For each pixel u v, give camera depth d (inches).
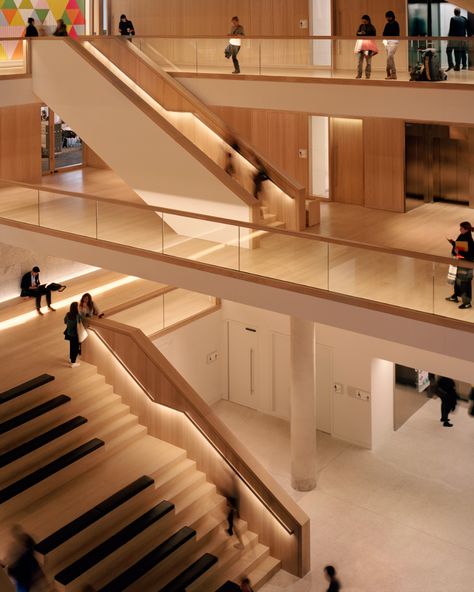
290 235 527.2
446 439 719.1
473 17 735.1
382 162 753.0
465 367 612.7
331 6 757.9
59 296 788.6
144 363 622.2
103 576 518.9
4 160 797.2
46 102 695.7
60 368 654.5
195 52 684.1
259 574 557.0
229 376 790.5
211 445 595.5
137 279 829.2
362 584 548.1
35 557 507.2
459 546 583.5
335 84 609.9
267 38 642.2
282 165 828.0
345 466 684.7
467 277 460.4
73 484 570.6
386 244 661.9
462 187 767.7
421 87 570.3
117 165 676.1
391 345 663.8
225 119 850.1
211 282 567.8
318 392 733.3
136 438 626.5
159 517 552.7
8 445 582.6
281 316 735.1
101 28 928.9
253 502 580.4
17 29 845.8
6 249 757.9
